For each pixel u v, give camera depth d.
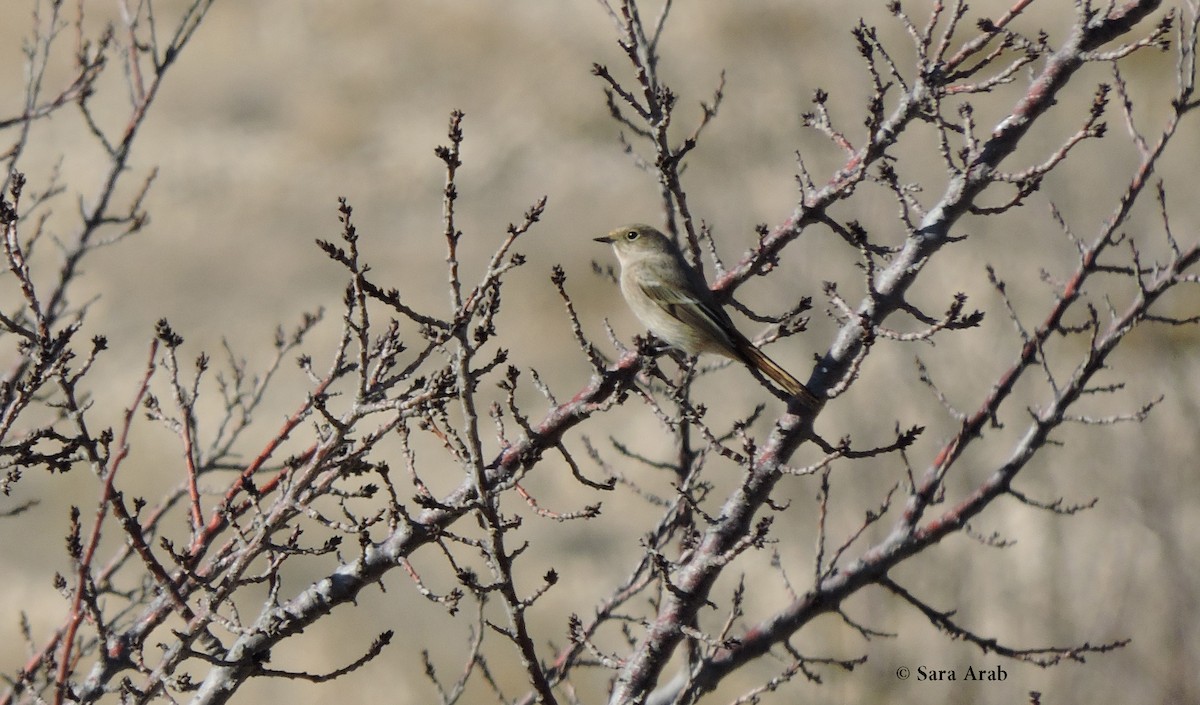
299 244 35.69
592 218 36.16
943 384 15.44
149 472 25.12
